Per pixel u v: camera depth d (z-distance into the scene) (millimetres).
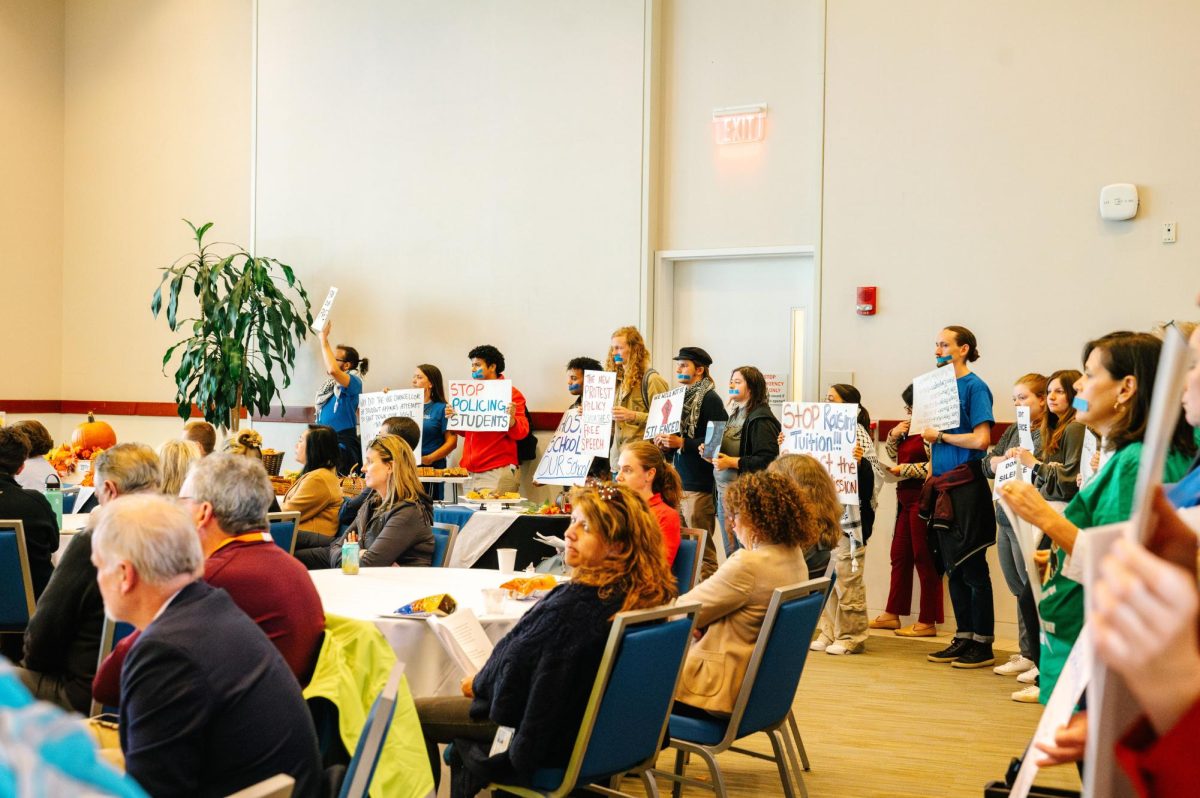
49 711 701
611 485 2689
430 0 8008
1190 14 5809
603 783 3107
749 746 4285
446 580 3906
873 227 6516
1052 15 6105
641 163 7246
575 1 7461
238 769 1945
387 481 4477
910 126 6434
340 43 8344
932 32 6383
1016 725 4535
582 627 2525
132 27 9734
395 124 8133
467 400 7020
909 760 4082
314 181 8422
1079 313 6047
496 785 2646
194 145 9461
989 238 6242
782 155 6906
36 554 3979
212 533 2537
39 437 5125
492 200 7770
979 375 6262
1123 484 2020
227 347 7984
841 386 6047
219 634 1977
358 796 1858
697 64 7180
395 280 8117
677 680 2732
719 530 6797
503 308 7727
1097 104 6008
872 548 6516
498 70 7750
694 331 7324
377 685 2350
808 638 3178
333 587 3725
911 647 5938
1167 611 701
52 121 9938
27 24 9719
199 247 9070
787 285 7047
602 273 7391
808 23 6820
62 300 10055
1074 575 1984
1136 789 776
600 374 6449
